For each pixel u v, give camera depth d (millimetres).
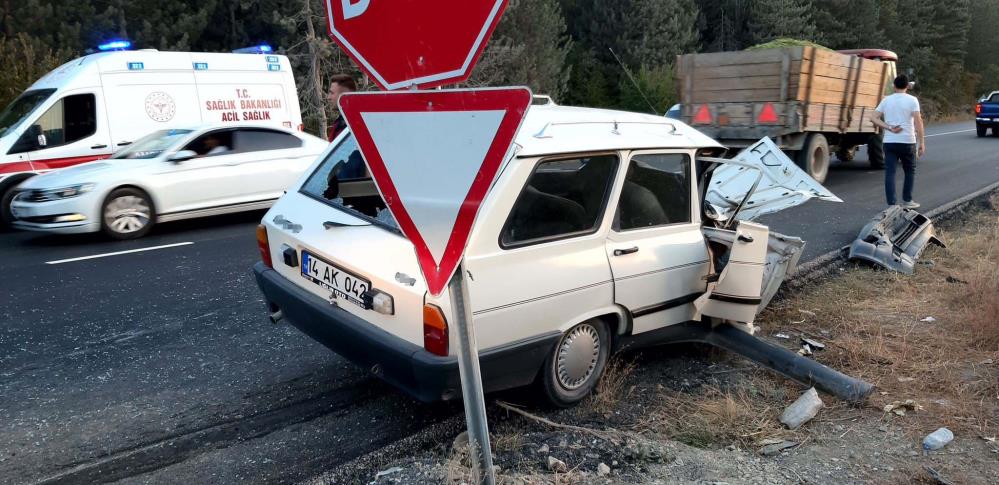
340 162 4234
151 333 5137
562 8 32719
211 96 11133
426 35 2045
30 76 14289
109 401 4059
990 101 25016
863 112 13609
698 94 12305
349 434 3748
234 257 7535
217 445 3611
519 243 3449
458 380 3205
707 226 4711
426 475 3209
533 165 3477
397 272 3309
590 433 3629
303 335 5102
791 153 12039
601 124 3982
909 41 39969
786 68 11117
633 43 30219
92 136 10031
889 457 3512
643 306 4055
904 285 6344
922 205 10586
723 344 4543
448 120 2064
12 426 3752
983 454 3512
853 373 4500
